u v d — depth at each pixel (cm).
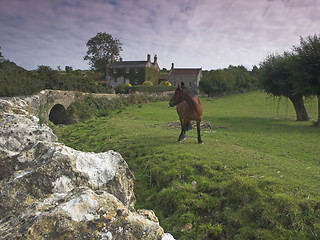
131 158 811
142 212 208
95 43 6788
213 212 496
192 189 565
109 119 1789
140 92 3872
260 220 438
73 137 1237
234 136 1150
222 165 651
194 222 482
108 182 213
